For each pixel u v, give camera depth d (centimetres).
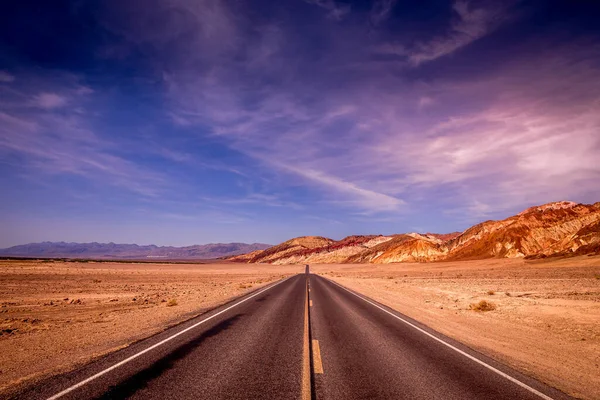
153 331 897
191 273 6631
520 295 1997
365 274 6625
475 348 772
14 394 454
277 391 479
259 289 2545
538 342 865
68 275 4497
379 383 523
